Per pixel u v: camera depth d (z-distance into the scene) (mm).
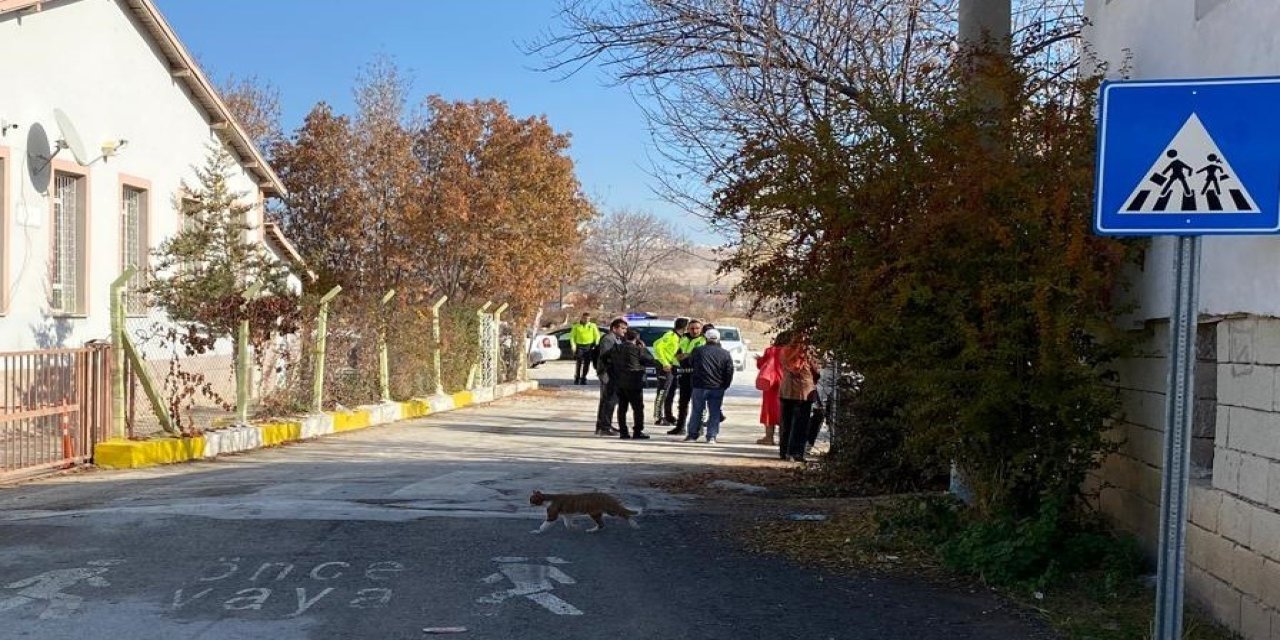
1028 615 6410
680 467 14047
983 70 7871
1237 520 5855
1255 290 5617
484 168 32906
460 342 25672
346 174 32719
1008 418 7633
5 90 15508
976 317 7461
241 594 6668
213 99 21328
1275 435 5508
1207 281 6188
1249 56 5844
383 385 20812
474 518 9188
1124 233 4703
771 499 10891
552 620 6242
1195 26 6617
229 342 19547
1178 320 4625
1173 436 4602
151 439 13320
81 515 9008
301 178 32969
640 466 14055
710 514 9641
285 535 8297
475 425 20375
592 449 16438
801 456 15211
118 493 10570
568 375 39312
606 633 6012
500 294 31859
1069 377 7180
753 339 55531
